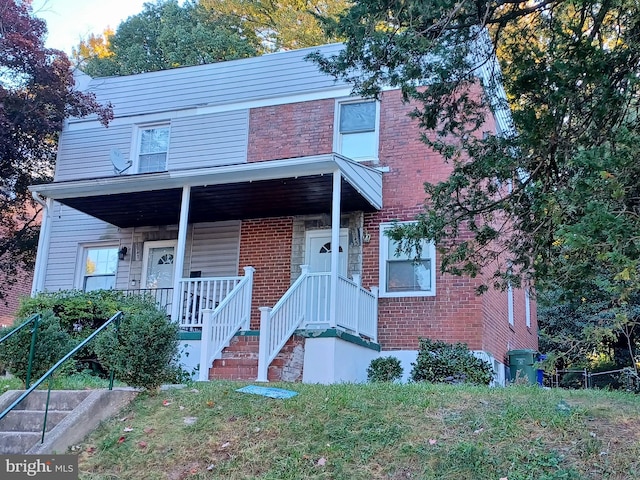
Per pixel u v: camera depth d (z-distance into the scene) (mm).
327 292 10812
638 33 6906
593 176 5992
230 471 5602
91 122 16016
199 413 6684
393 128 13406
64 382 8289
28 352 7875
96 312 10648
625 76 6738
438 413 6316
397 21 7355
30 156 18891
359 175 11969
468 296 12039
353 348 10984
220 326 10523
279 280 13477
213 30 29734
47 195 12930
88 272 15227
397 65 7926
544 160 7465
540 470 5156
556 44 7477
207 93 15219
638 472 5020
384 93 13641
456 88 8352
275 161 11102
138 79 15961
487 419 6062
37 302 10758
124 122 15695
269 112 14523
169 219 14461
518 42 8148
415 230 8031
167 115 15375
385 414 6340
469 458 5375
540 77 7242
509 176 7879
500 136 8336
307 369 10078
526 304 18141
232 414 6586
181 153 15016
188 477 5578
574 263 6691
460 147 9430
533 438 5652
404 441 5777
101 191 12602
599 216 5160
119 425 6543
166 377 7164
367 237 12992
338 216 10789
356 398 6820
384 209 13039
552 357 6629
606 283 6387
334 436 5969
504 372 13797
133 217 14344
